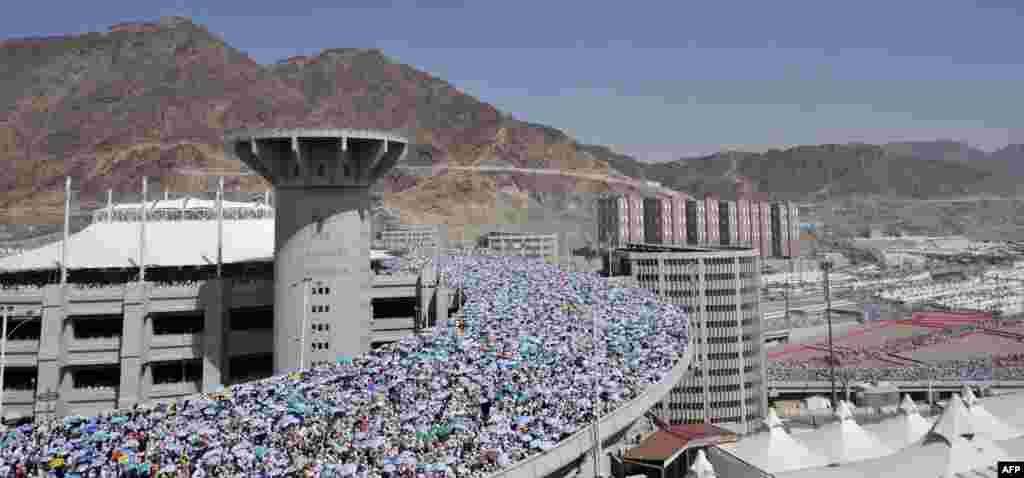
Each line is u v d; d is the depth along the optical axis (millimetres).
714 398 139875
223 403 57781
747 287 142250
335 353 89812
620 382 66438
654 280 139750
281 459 46531
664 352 78688
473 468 47656
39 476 44594
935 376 159250
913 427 68125
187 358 100688
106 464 45156
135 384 96375
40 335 95438
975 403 65375
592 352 73812
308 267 89750
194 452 47438
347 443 49250
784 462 60438
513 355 70500
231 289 102000
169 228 125438
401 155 95500
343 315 90375
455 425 52188
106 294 97875
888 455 59000
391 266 145000
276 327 91938
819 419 95938
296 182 89438
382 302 114812
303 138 86938
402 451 48469
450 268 142375
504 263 158250
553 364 68750
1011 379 153750
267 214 139375
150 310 98812
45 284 109312
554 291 113375
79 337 101125
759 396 143750
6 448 48031
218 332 100188
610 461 65688
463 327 84938
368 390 61062
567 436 54938
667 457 62219
